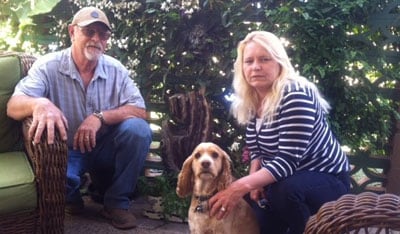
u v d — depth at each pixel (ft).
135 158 8.89
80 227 9.03
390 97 9.99
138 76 10.85
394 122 10.00
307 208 6.87
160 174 10.89
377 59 9.64
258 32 6.93
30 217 6.98
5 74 8.30
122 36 10.68
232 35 10.08
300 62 9.45
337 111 9.71
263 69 6.68
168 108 10.68
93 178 10.05
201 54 10.32
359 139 9.96
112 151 9.13
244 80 7.13
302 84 6.68
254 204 7.80
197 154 6.75
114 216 9.05
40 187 6.86
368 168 10.23
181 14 10.09
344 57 9.27
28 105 7.41
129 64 10.86
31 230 7.04
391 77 9.61
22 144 8.48
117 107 9.09
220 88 10.41
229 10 9.82
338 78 9.43
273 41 6.74
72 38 8.68
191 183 6.98
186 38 10.30
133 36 10.61
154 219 9.63
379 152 10.20
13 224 6.89
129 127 8.71
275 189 6.88
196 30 10.10
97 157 9.29
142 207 10.23
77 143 8.39
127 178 8.98
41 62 8.60
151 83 10.89
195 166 6.70
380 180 10.18
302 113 6.48
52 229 7.08
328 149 6.94
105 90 8.97
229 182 6.67
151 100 11.09
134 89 9.24
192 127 9.48
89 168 9.55
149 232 8.96
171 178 10.12
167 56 10.43
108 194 9.12
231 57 10.03
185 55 10.32
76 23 8.45
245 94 7.18
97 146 9.16
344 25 9.34
